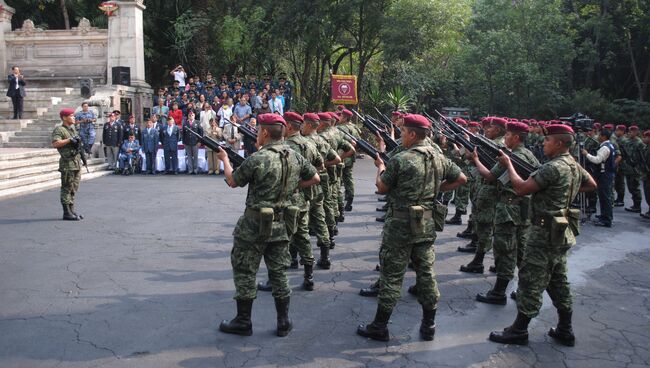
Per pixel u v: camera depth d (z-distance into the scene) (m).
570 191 4.45
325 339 4.57
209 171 16.08
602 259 7.70
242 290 4.50
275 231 4.48
